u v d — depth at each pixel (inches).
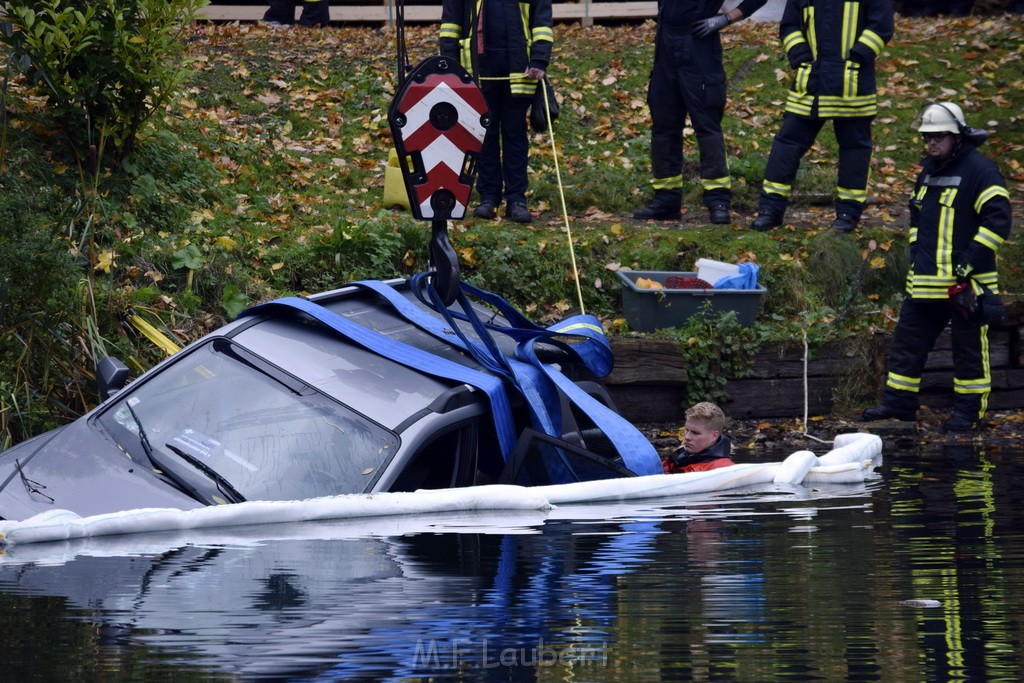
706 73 1411.2
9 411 883.4
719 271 1249.4
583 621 401.1
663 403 1175.0
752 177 1611.7
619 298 1310.3
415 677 339.0
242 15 2249.0
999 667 349.1
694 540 551.8
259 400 650.2
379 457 614.9
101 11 1225.4
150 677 336.5
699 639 378.6
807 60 1393.9
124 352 984.3
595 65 1930.4
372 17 2314.2
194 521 556.1
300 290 1195.9
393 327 751.1
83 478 598.5
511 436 668.1
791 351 1212.5
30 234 909.8
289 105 1669.5
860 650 367.2
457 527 572.7
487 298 852.0
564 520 603.8
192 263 1123.3
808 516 629.0
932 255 1132.5
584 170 1587.1
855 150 1396.4
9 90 1256.2
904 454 945.5
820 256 1350.9
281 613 407.8
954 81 1967.3
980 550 527.5
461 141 799.7
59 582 452.4
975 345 1125.7
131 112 1256.2
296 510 574.9
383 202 1397.6
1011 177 1706.4
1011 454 941.2
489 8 1328.7
